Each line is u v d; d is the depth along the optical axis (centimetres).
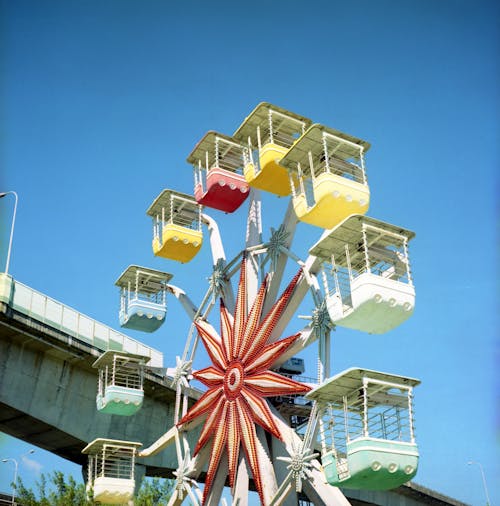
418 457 2164
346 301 2383
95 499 3334
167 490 3844
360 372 2177
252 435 2772
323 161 2703
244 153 3153
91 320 5025
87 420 4922
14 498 4466
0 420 4844
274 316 2869
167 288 3766
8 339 4634
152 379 4981
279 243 3003
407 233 2442
